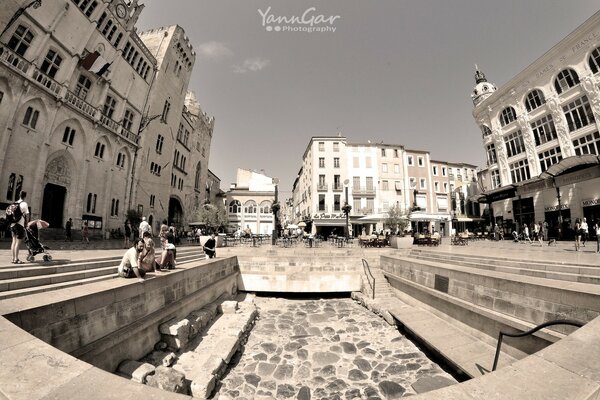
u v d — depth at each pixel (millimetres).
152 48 33688
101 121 23203
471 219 37906
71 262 7000
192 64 40125
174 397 1671
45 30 18203
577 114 20188
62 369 1958
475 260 9852
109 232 24141
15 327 2607
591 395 1663
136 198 28047
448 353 6176
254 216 47656
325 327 9633
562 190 21078
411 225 37875
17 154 16438
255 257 14273
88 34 21516
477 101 36688
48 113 18250
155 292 6652
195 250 15555
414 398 1700
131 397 1674
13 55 15969
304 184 47062
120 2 24781
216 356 6438
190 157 44031
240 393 5652
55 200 19797
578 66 19734
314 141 39406
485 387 1801
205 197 50938
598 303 4297
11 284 4758
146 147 29672
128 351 5602
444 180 42094
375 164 39438
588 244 15953
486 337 6672
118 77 25469
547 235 20891
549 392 1713
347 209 23375
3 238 14297
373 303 11148
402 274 11539
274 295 14367
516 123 25562
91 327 4672
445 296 8141
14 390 1707
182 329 6824
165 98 33375
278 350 7805
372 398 5551
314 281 13828
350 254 15188
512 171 26453
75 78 21125
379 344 8164
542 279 6000
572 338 2324
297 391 5785
